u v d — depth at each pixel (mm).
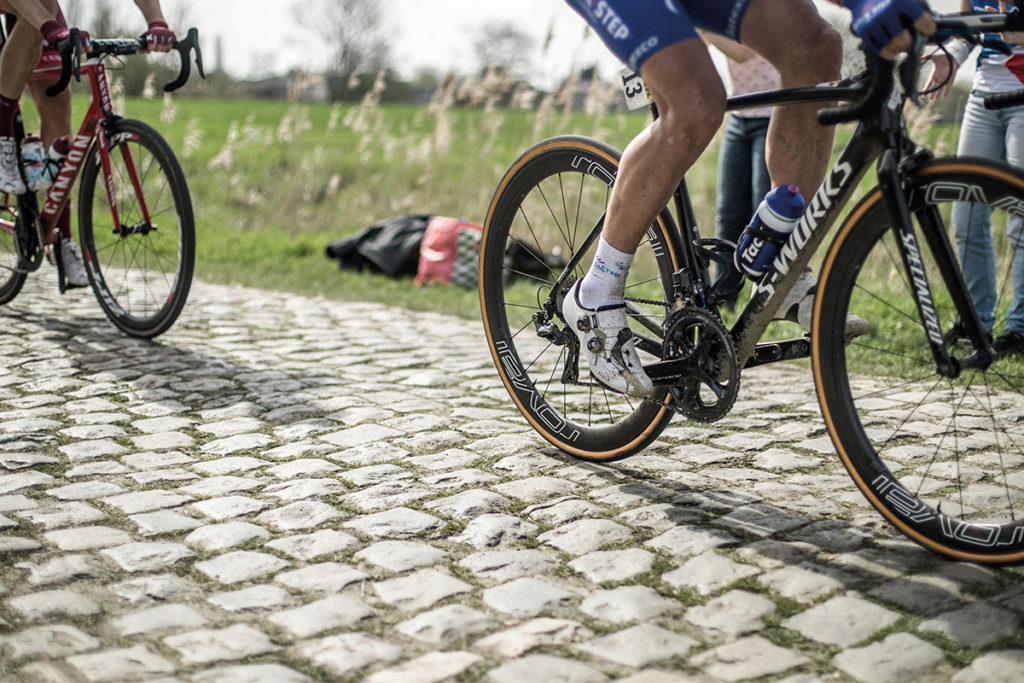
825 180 1980
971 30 1825
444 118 8914
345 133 12805
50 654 1613
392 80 36125
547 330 2561
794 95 1961
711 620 1747
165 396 3279
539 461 2635
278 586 1882
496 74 8680
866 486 2070
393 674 1565
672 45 1950
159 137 3707
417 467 2586
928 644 1651
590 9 2051
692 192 7391
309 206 9383
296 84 9375
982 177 1749
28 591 1842
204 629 1714
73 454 2670
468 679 1552
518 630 1709
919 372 3604
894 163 1859
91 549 2033
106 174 3846
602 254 2283
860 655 1622
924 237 1887
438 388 3473
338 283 6059
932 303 1861
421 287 5988
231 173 10672
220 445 2771
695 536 2100
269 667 1581
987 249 3352
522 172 2672
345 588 1872
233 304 5164
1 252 4383
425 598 1830
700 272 2301
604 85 7859
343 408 3172
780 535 2107
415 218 6656
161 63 11414
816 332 2104
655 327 2422
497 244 2773
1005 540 1857
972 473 2490
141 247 4398
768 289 2109
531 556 2016
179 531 2139
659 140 2041
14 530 2125
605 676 1564
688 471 2562
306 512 2248
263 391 3373
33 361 3691
